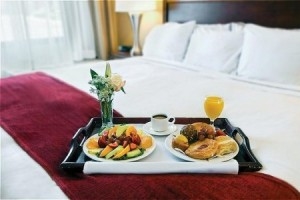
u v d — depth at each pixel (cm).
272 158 103
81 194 84
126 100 171
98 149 108
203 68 242
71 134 129
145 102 168
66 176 96
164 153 109
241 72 218
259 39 207
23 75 239
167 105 163
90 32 369
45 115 150
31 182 93
